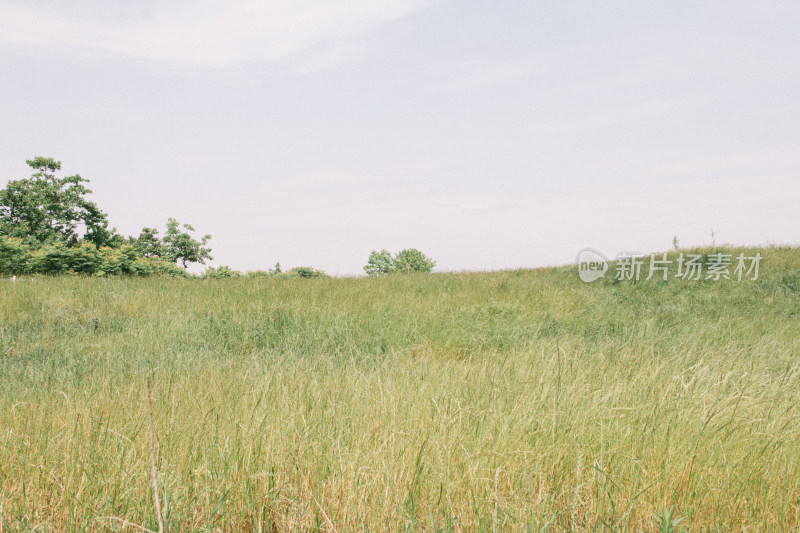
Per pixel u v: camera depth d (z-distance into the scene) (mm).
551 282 17312
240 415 4082
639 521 2863
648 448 3471
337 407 4277
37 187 38125
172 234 46094
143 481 3154
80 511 2961
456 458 3381
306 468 3385
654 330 9797
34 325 10781
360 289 14156
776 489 3125
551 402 4113
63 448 3609
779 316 11523
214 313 11195
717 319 11312
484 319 10477
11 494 3098
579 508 3027
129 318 11180
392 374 5707
